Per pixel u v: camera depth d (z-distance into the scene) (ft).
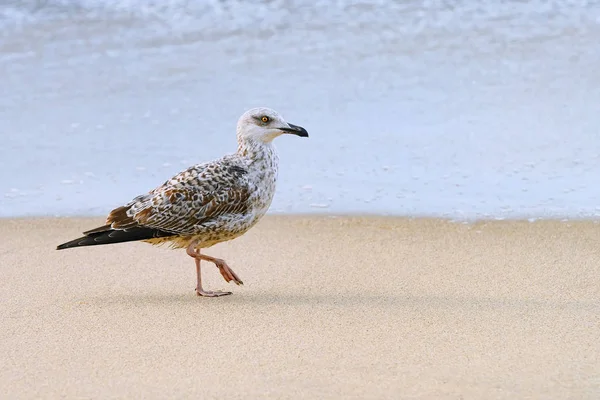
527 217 46.55
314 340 32.53
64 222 47.06
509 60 67.82
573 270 39.83
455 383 28.94
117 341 32.63
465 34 72.54
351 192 50.19
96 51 70.28
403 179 51.57
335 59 68.54
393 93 63.00
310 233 45.14
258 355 31.24
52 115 60.39
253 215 38.17
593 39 70.69
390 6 78.02
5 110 60.95
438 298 36.81
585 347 31.65
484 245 43.21
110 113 60.75
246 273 40.34
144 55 69.82
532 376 29.40
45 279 39.55
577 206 47.62
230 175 37.32
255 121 38.01
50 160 54.44
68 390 28.73
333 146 55.93
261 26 74.33
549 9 76.38
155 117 60.23
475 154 54.34
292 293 37.70
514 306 35.76
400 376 29.45
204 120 59.57
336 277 39.63
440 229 45.37
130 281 39.45
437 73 65.98
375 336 32.83
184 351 31.65
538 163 52.90
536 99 61.52
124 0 77.97
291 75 66.23
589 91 62.28
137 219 36.70
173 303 36.58
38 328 33.96
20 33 72.79
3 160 54.29
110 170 53.26
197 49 70.69
